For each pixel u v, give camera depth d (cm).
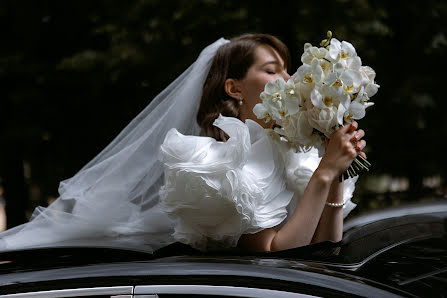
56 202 318
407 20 861
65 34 877
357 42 766
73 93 857
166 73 780
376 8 789
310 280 221
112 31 794
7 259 262
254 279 221
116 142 339
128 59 773
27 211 958
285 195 292
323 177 282
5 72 840
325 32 738
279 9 747
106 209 307
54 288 227
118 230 307
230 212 275
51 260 254
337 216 306
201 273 224
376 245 275
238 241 294
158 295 221
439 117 899
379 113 877
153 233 308
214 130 324
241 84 326
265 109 291
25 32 869
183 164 272
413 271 243
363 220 354
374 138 900
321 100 274
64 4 866
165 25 768
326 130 282
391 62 869
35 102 855
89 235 307
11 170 933
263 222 281
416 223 320
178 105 336
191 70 342
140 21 789
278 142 303
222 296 218
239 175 272
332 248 270
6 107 862
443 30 866
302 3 736
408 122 873
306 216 279
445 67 878
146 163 322
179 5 759
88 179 318
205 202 272
